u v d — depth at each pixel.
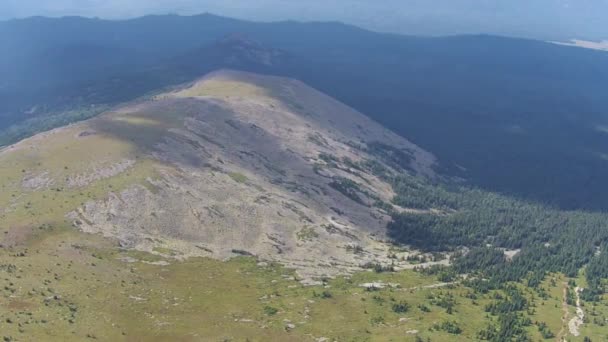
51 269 186.12
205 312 178.88
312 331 172.88
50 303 160.50
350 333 172.62
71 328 148.50
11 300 156.25
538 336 182.12
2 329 138.75
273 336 166.00
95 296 173.50
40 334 141.00
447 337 172.75
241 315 180.25
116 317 162.62
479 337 176.00
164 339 155.00
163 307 177.12
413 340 167.88
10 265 181.62
